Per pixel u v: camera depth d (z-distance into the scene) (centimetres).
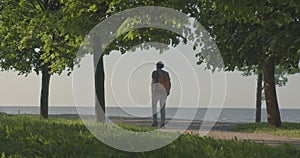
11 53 2469
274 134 1548
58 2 2170
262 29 1460
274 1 717
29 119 1464
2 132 966
